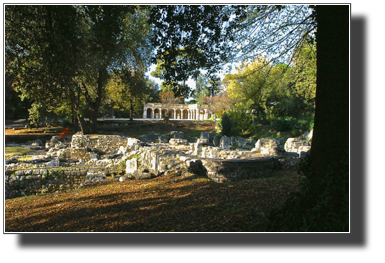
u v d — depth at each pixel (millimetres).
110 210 7145
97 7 8641
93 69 22609
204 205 6785
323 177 4227
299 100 30062
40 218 7031
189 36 8117
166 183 10148
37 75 10734
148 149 15359
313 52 9617
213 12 7789
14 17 9148
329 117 4281
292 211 4500
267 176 10625
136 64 29156
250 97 10062
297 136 29812
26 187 11266
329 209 3951
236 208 6305
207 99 49219
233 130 33875
